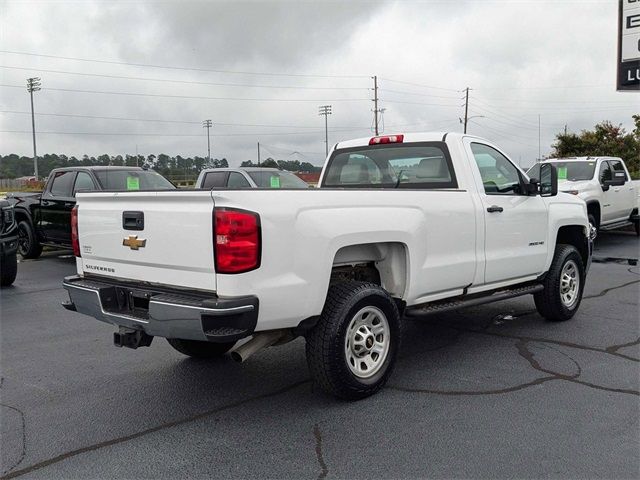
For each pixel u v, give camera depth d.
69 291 4.64
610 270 10.33
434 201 4.90
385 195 4.51
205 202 3.75
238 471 3.37
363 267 4.89
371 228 4.31
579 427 3.84
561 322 6.62
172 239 3.94
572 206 6.86
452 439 3.70
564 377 4.79
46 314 7.59
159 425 4.02
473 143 5.68
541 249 6.18
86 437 3.85
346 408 4.23
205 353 5.45
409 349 5.65
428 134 5.66
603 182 13.42
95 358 5.60
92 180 11.12
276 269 3.80
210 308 3.58
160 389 4.71
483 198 5.44
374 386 4.38
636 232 16.19
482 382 4.71
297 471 3.35
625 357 5.32
